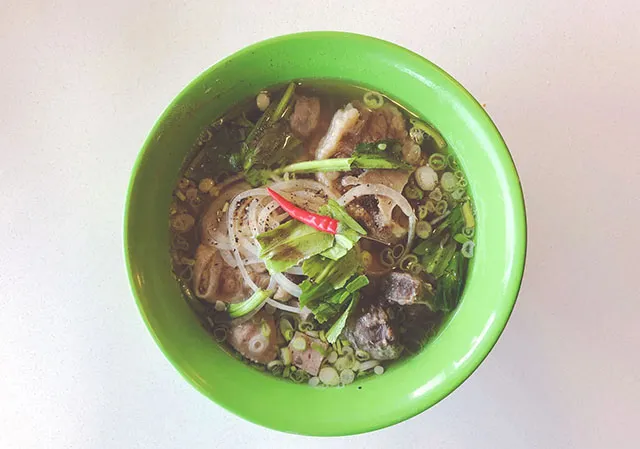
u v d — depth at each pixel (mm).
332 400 270
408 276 278
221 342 282
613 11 320
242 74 269
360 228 272
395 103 283
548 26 320
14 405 308
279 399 270
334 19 320
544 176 316
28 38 322
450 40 319
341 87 283
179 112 265
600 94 318
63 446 305
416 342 279
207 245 284
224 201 285
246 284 284
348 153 285
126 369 310
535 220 314
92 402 308
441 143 283
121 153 317
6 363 309
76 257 313
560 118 317
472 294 271
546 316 313
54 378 309
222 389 265
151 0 323
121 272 313
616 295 314
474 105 260
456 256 280
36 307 311
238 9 321
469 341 262
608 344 312
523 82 317
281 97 283
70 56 321
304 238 273
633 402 311
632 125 317
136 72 321
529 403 311
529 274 314
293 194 286
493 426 310
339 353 281
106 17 323
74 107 319
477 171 270
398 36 319
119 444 306
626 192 315
